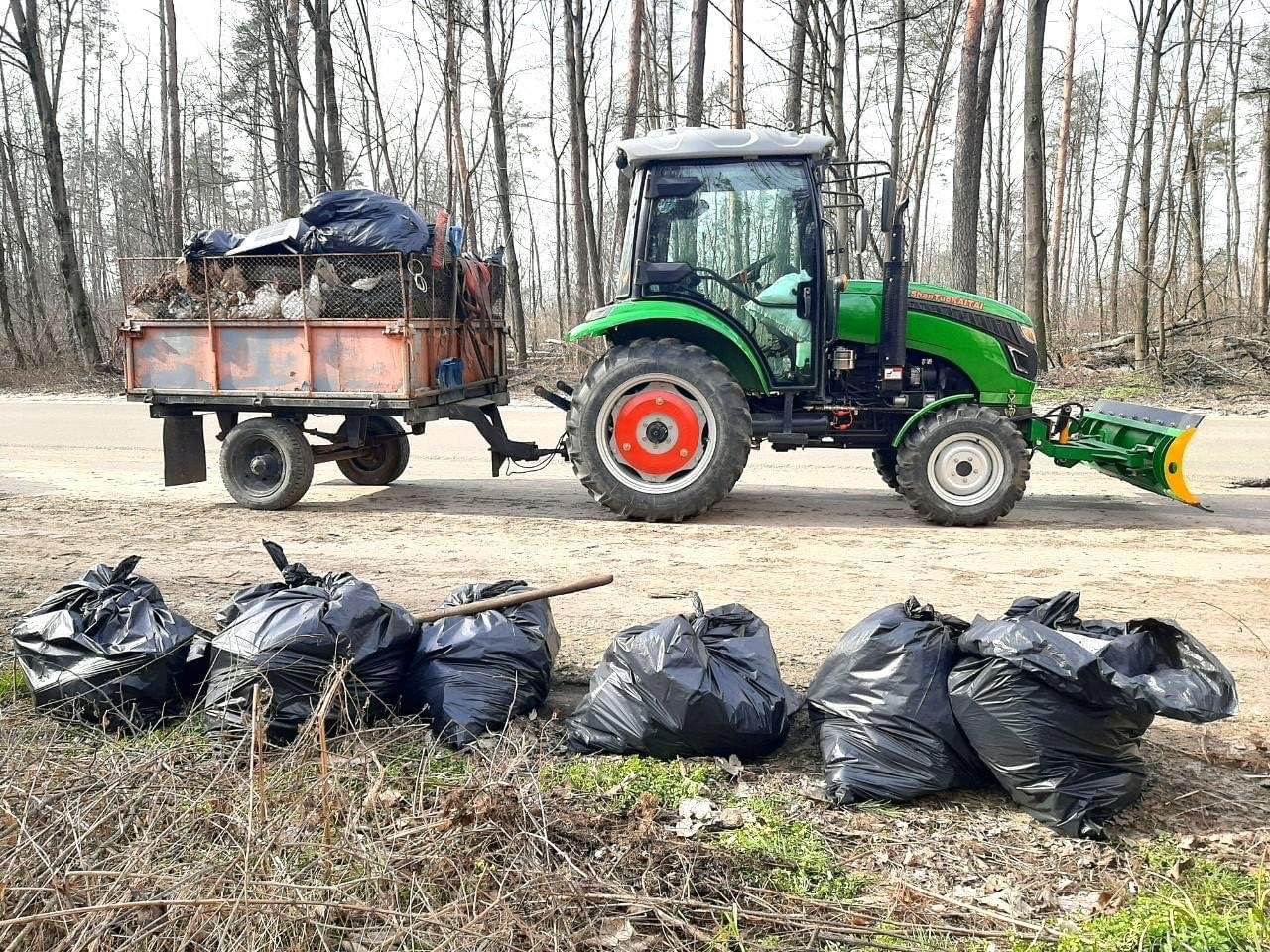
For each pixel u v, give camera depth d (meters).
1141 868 2.96
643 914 2.73
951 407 7.75
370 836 3.01
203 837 3.01
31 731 3.81
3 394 20.78
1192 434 7.45
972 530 7.55
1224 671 3.09
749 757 3.70
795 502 8.76
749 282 7.81
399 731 3.79
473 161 30.05
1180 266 28.59
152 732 3.77
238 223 46.62
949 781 3.39
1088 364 19.66
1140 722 3.17
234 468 8.45
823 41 16.70
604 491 7.90
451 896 2.77
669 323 8.03
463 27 22.27
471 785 3.29
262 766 3.02
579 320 21.50
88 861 2.83
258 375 8.20
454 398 8.50
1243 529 7.50
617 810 3.30
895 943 2.65
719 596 5.72
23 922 2.49
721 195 7.78
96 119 44.41
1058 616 3.47
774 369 7.89
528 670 4.06
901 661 3.54
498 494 9.27
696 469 7.84
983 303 7.99
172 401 8.39
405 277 7.83
